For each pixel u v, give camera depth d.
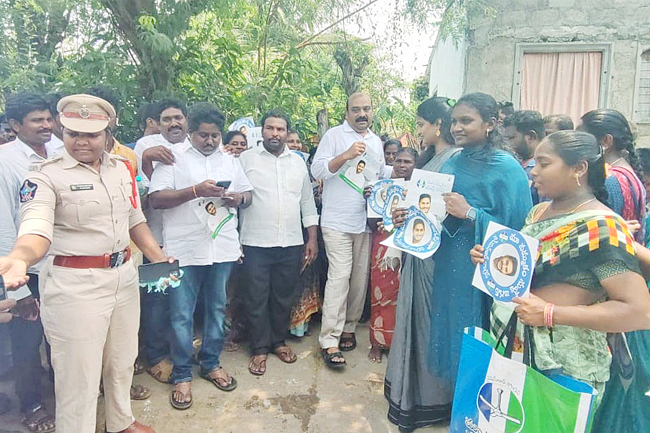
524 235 1.75
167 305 3.33
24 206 2.10
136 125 4.66
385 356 3.77
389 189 3.10
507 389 1.78
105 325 2.32
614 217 1.68
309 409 3.04
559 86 6.62
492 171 2.52
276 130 3.44
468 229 2.60
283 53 6.23
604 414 1.98
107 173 2.34
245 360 3.68
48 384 3.17
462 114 2.52
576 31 6.43
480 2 6.33
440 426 2.88
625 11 6.33
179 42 4.84
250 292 3.49
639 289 1.62
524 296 1.75
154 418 2.91
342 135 3.71
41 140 2.73
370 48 6.73
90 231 2.25
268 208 3.45
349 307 3.87
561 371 1.78
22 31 5.21
